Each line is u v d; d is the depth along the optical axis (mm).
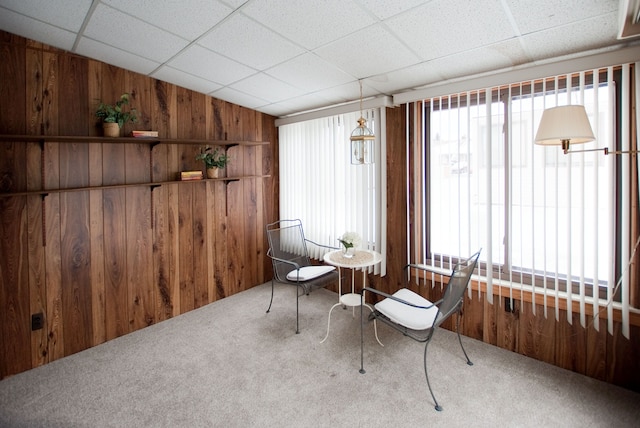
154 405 1959
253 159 3826
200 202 3342
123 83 2697
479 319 2660
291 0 1681
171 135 3037
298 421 1832
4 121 2180
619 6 1460
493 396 2016
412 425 1797
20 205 2268
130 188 2816
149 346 2625
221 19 1910
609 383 2117
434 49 2088
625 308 1955
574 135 1621
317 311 3270
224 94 3264
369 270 3217
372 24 1852
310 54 2279
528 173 2271
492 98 2430
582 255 2072
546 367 2301
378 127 3096
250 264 3885
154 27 2035
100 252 2664
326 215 3598
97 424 1812
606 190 1999
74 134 2469
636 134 1893
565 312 2244
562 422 1809
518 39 1904
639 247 1937
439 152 2693
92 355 2504
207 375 2246
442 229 2719
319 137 3607
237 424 1812
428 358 2428
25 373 2281
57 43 2297
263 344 2643
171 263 3131
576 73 2045
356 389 2092
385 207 3084
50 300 2418
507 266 2438
